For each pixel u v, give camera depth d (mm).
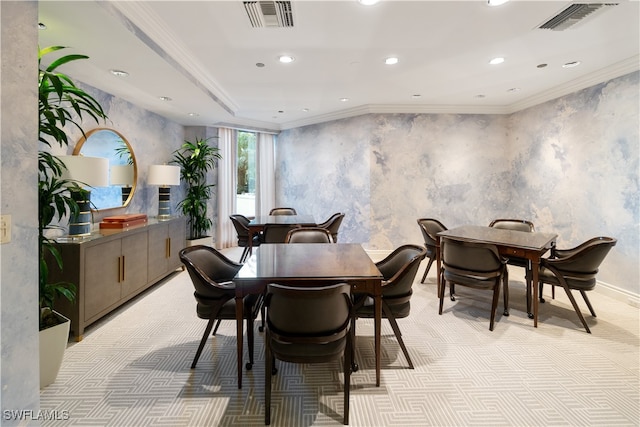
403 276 2104
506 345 2531
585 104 3959
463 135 5441
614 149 3592
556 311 3215
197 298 2178
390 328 2852
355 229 5742
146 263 3605
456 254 2863
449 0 2291
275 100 4996
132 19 2379
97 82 3494
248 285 1903
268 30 2730
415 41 2943
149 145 4863
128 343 2551
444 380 2076
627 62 3348
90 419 1717
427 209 5512
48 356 1977
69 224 2715
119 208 4105
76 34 2402
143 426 1676
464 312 3195
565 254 3270
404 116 5430
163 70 3125
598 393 1945
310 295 1537
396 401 1871
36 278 1308
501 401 1872
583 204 4012
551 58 3348
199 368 2207
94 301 2732
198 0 2285
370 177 5480
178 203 5668
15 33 1192
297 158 6637
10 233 1188
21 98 1221
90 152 3568
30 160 1269
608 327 2846
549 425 1688
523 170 5094
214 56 3285
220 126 6145
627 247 3459
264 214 6895
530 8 2402
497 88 4367
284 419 1730
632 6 2375
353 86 4285
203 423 1701
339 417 1746
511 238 3148
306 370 2191
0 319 1162
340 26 2656
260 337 2668
